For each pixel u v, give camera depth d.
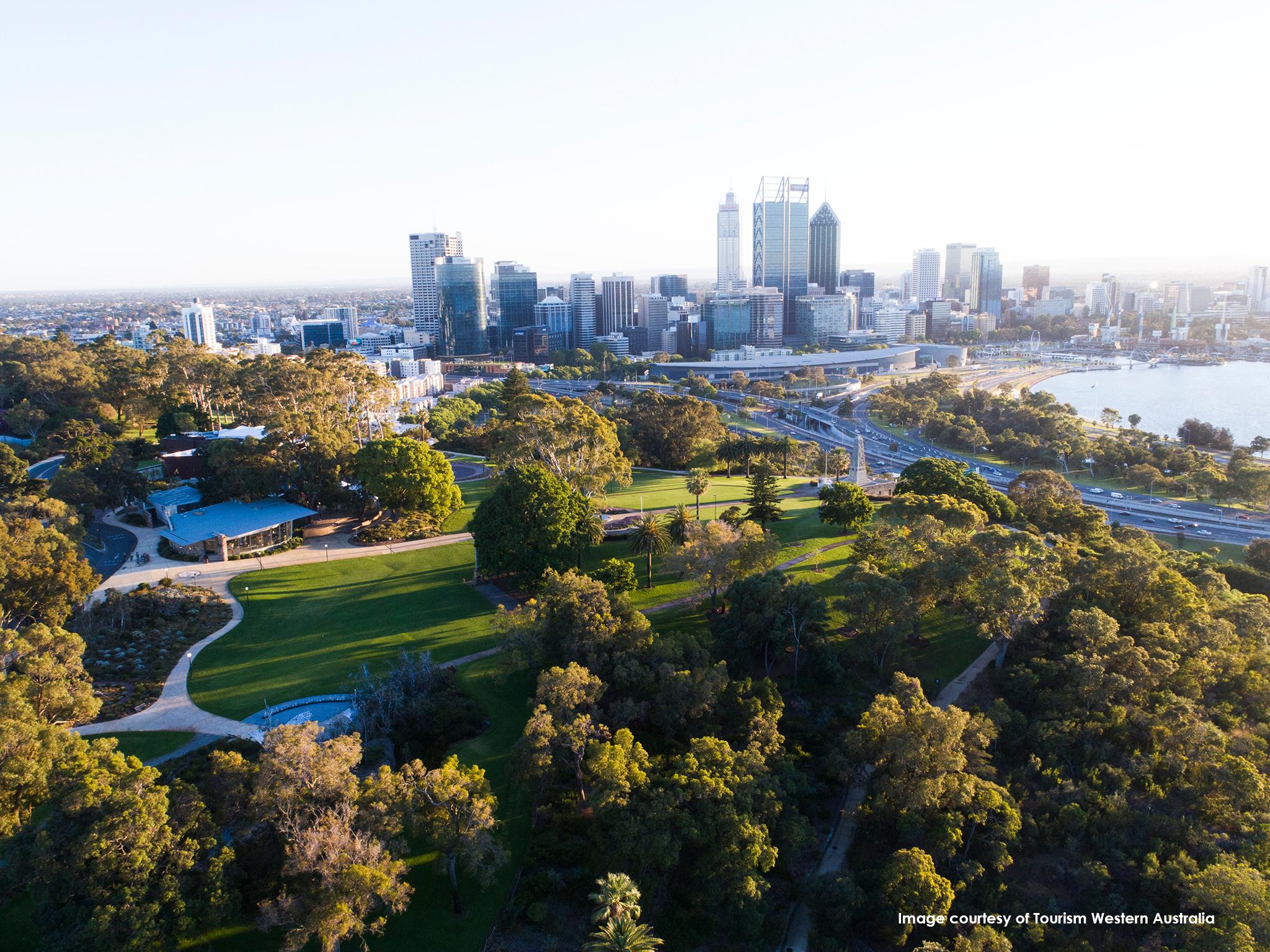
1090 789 83.38
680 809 70.31
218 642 106.00
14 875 55.69
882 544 118.06
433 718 87.19
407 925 65.38
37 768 59.97
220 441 155.62
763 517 145.12
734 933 68.06
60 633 80.06
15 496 138.75
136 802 56.06
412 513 148.00
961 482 148.50
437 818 64.00
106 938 51.47
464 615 114.62
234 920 62.16
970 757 85.44
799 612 99.62
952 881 74.50
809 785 84.50
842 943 69.19
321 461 152.00
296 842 57.94
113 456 161.75
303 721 86.50
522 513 118.69
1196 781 84.69
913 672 103.06
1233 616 108.56
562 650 91.38
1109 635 97.75
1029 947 70.12
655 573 127.62
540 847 73.31
